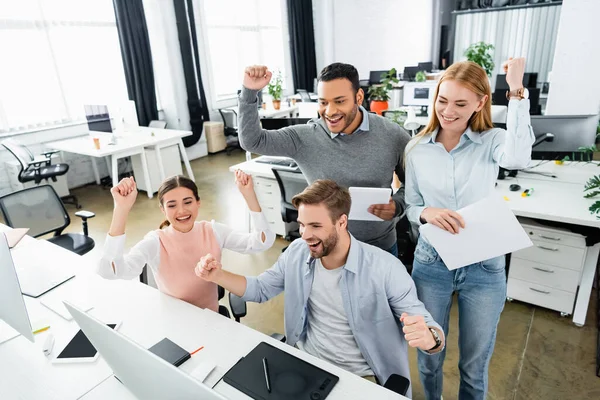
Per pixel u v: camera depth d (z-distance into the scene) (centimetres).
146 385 89
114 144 478
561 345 217
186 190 160
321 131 164
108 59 575
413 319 115
